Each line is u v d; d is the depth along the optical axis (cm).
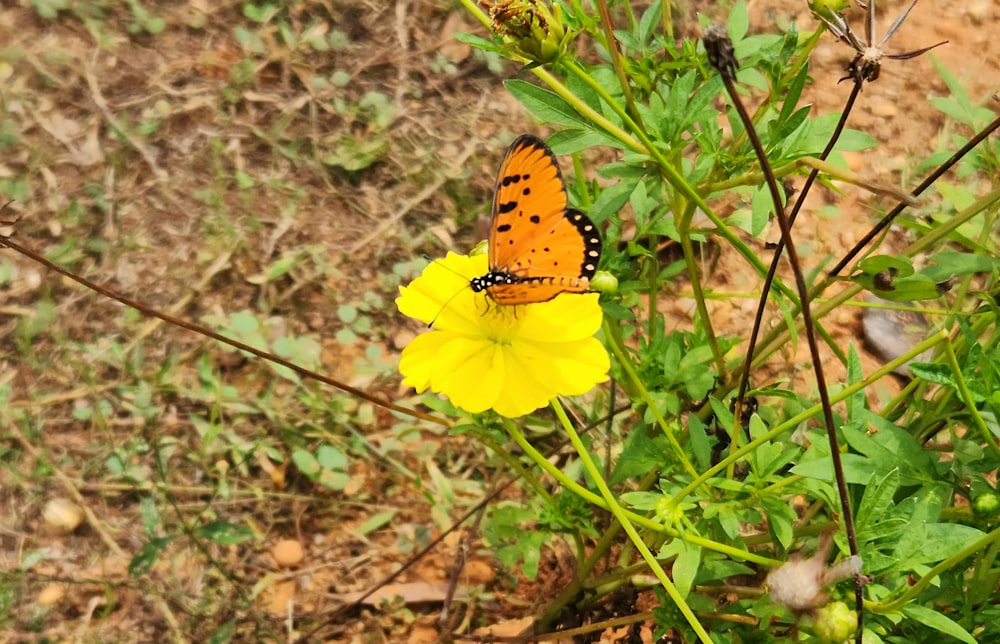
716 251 80
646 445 66
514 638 68
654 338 69
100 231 83
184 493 75
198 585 73
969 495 61
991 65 99
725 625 65
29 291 79
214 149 88
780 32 99
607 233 69
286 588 74
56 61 93
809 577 57
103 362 78
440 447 77
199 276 81
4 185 84
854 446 61
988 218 67
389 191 89
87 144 88
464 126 93
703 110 62
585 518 69
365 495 76
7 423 76
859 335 81
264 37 97
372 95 94
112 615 72
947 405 65
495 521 70
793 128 61
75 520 74
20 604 72
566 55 60
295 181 89
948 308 71
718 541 65
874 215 88
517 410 60
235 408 77
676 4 99
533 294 59
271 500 76
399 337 81
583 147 61
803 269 85
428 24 100
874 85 97
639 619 67
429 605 74
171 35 97
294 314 81
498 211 59
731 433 64
